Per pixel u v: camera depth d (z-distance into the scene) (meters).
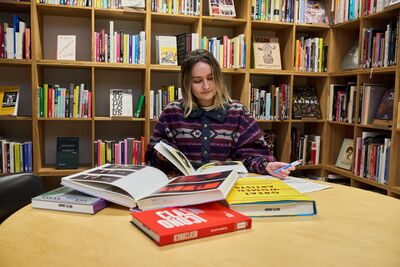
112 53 2.78
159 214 0.91
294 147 3.26
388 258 0.74
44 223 0.93
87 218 0.97
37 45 2.69
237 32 3.23
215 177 1.12
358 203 1.15
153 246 0.78
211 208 0.97
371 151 2.66
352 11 2.90
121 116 2.84
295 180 1.45
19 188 1.40
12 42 2.62
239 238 0.83
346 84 3.19
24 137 3.01
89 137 3.14
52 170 2.77
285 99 3.14
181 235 0.80
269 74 3.18
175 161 1.35
